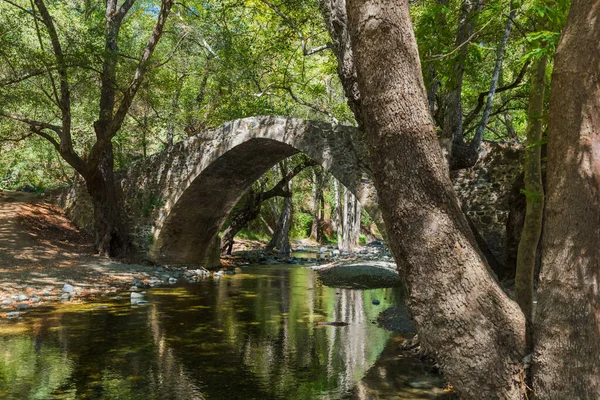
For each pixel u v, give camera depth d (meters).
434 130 2.66
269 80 19.81
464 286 2.54
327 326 8.80
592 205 2.41
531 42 3.91
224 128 14.50
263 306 10.82
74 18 19.28
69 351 6.79
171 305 10.57
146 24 21.30
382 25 2.62
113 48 15.81
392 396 5.23
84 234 18.27
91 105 19.36
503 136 18.70
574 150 2.45
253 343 7.50
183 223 16.61
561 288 2.43
